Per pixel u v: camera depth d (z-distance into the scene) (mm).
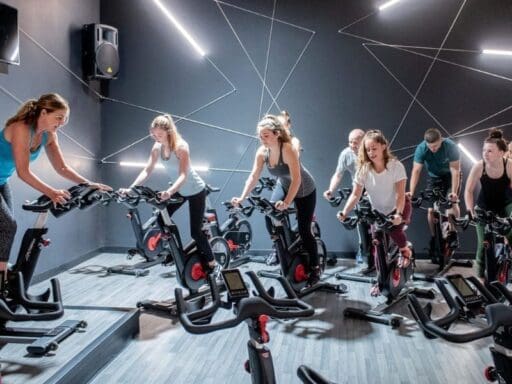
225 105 6035
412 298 1754
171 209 4363
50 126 3068
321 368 3166
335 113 5941
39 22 4801
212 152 6090
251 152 6051
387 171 3879
